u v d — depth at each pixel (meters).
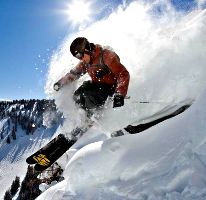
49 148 3.83
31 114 141.12
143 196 2.62
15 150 123.12
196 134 2.83
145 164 2.88
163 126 3.24
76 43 3.77
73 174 3.22
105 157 3.19
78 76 4.31
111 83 3.85
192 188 2.38
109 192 2.86
